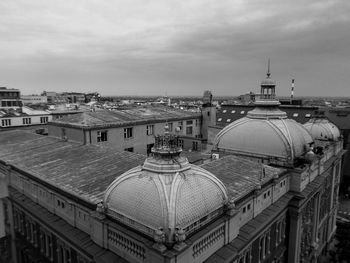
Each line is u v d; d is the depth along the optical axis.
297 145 34.22
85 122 45.88
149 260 15.69
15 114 79.25
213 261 17.66
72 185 24.64
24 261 30.84
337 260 47.66
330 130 49.78
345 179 84.25
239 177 26.77
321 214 45.34
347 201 79.94
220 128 58.50
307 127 49.84
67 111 90.44
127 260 17.47
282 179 29.66
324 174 40.09
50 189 25.12
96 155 34.06
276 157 32.88
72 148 37.91
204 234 16.97
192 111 74.44
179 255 15.26
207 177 19.59
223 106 93.31
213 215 18.16
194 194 17.55
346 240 51.69
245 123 37.25
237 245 19.52
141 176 18.42
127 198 17.77
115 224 18.03
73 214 22.58
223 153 37.34
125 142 50.91
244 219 23.42
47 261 25.97
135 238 16.61
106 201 18.98
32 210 26.25
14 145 41.84
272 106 37.12
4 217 32.62
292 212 30.66
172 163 18.41
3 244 33.84
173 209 16.08
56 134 49.19
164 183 17.33
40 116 83.62
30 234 28.56
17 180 30.25
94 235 19.69
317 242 42.00
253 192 24.59
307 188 32.78
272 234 27.78
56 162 31.98
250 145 35.12
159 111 66.31
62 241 23.17
